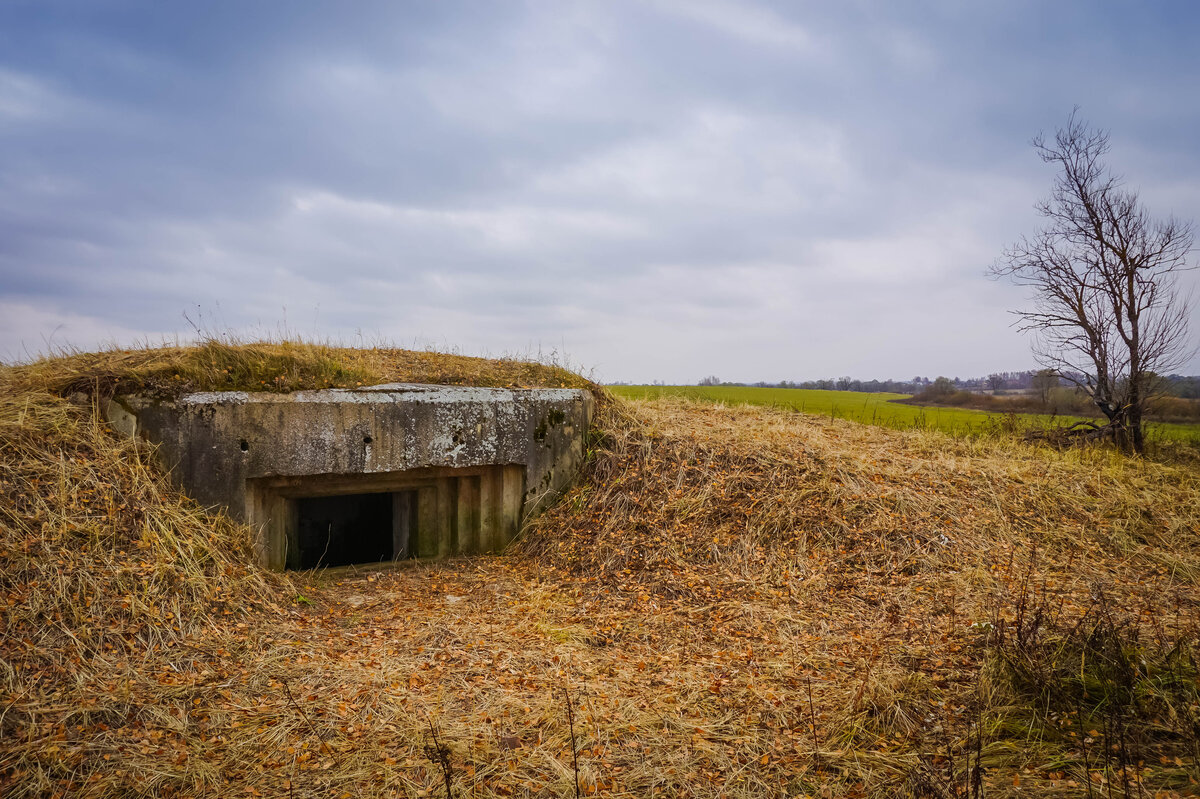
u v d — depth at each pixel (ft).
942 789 11.35
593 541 26.13
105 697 14.66
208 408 23.35
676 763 13.17
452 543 28.89
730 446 30.17
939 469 30.30
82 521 19.24
